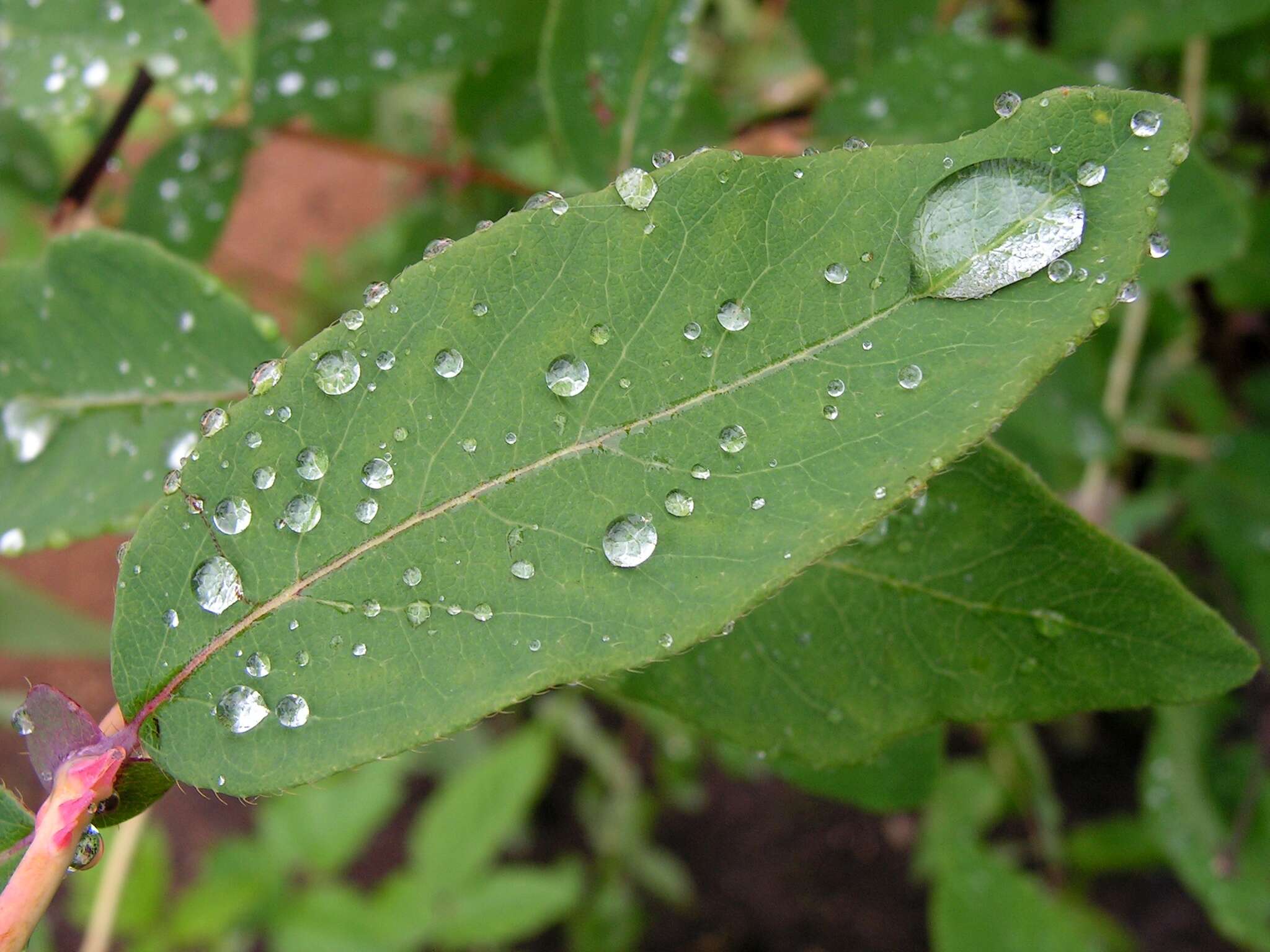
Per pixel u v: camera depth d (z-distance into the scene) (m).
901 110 0.19
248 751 0.12
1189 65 0.25
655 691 0.14
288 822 0.33
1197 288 0.29
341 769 0.12
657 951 0.40
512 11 0.19
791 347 0.12
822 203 0.12
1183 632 0.13
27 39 0.17
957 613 0.14
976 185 0.12
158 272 0.15
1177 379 0.29
